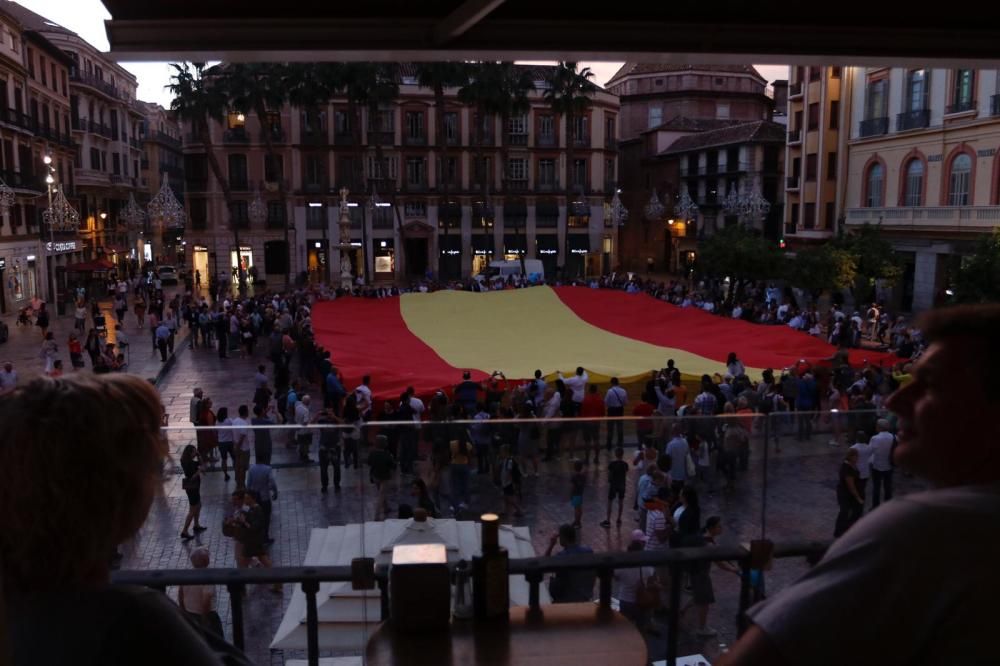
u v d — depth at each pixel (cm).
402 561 297
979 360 139
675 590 362
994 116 3525
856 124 4553
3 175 4538
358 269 6756
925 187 4016
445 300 3206
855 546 133
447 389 1945
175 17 379
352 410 1778
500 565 306
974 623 120
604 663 281
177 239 9244
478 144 5809
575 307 3117
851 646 125
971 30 439
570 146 5991
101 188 6806
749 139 6359
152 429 161
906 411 154
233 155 6494
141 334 3750
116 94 7038
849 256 3659
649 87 8162
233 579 350
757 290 4188
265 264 6681
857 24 428
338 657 361
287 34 385
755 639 132
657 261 7788
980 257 2867
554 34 404
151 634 141
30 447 142
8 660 120
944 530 126
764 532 380
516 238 6944
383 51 399
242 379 2752
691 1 403
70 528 143
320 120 6506
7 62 4594
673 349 2498
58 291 5509
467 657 282
